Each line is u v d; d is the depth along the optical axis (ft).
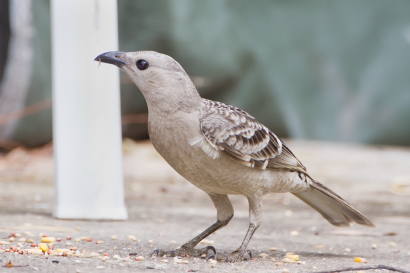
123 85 72.23
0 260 17.81
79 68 30.12
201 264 19.72
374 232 29.63
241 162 20.48
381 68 77.56
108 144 30.48
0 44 69.92
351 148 75.25
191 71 72.38
